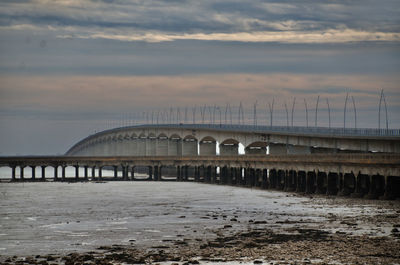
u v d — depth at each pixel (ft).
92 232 256.32
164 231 256.73
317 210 311.27
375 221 265.95
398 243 216.33
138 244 227.20
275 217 293.02
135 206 358.23
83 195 440.04
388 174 331.36
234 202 374.02
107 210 337.31
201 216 304.50
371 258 194.80
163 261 197.26
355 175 362.12
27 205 366.63
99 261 197.57
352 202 337.11
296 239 228.63
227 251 209.46
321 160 394.32
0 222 288.10
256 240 228.84
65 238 242.58
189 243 226.99
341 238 228.02
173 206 356.18
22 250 219.61
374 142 409.69
